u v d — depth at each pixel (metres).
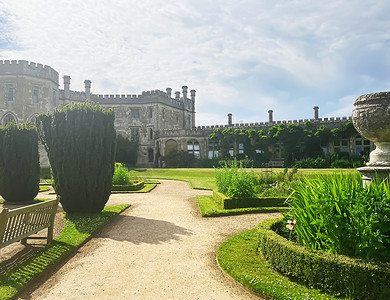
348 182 4.67
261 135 39.38
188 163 41.72
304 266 3.91
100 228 7.48
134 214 9.48
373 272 3.35
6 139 11.91
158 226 7.79
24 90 34.91
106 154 8.96
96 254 5.54
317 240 4.33
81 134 8.63
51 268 4.81
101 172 8.86
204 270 4.71
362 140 35.03
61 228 7.50
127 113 47.78
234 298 3.78
